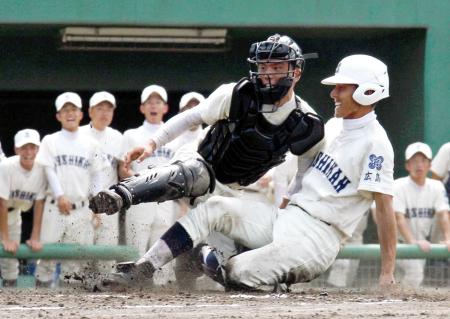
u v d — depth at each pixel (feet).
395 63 150.61
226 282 81.56
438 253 110.63
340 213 80.43
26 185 108.27
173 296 76.13
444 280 110.52
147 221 107.34
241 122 80.89
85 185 110.22
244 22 138.21
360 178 80.12
